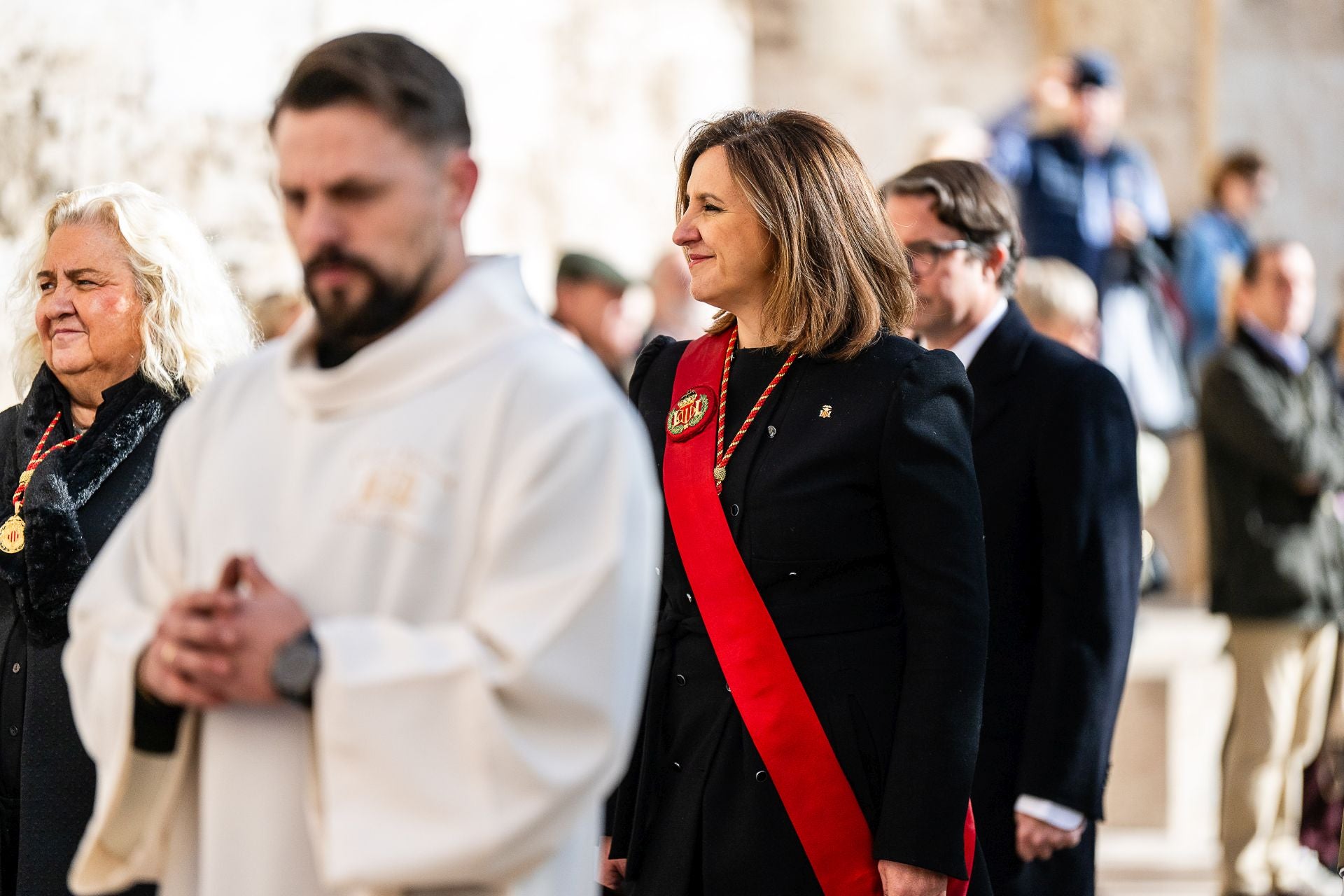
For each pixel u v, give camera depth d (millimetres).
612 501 2133
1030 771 3689
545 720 2072
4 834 3287
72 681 2312
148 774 2240
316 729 2023
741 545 3055
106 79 5922
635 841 3141
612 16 8039
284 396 2238
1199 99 10070
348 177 2094
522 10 7637
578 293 7297
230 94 6238
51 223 3516
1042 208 8625
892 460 2982
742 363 3197
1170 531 9477
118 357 3467
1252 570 6754
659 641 3184
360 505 2125
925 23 10203
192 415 2344
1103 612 3742
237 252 6227
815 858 2943
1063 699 3693
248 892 2139
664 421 3285
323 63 2117
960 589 2945
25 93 5723
